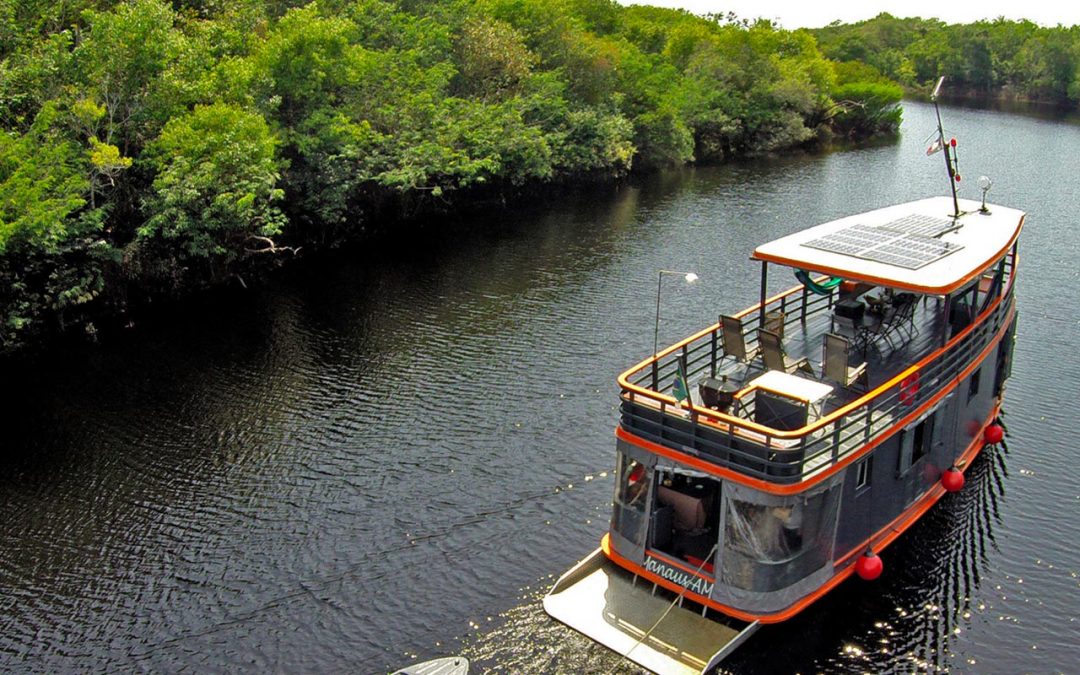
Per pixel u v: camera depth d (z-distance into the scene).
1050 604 21.03
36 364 36.16
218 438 29.23
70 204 35.97
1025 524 24.17
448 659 19.19
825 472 18.58
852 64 125.62
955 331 25.08
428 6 68.56
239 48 50.19
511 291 43.78
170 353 36.72
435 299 42.69
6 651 19.89
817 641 19.64
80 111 39.22
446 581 21.88
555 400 31.33
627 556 20.52
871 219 26.84
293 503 25.33
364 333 38.31
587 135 70.88
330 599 21.33
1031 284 44.78
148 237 42.50
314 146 49.62
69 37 41.41
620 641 18.84
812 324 26.28
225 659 19.52
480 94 67.12
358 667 19.14
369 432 29.28
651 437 19.39
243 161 42.38
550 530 23.88
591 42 79.44
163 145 41.03
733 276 45.94
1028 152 87.88
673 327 38.34
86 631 20.48
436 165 53.19
